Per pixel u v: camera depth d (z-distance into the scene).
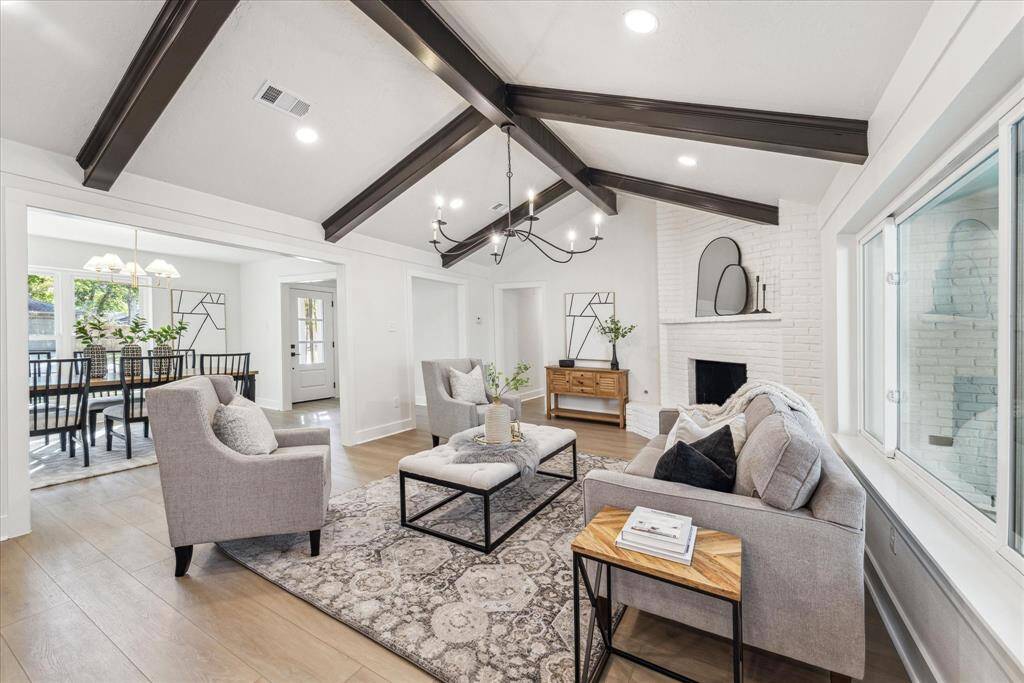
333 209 4.02
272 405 6.84
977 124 1.27
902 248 2.09
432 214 4.70
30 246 5.25
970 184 1.49
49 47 2.03
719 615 1.44
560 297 6.29
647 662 1.50
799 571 1.33
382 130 3.09
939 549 1.35
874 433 2.49
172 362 4.59
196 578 2.11
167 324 6.38
